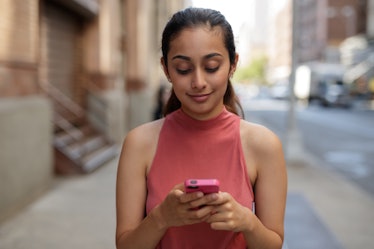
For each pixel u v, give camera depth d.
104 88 11.10
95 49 10.78
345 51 51.97
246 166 1.39
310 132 17.03
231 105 1.65
